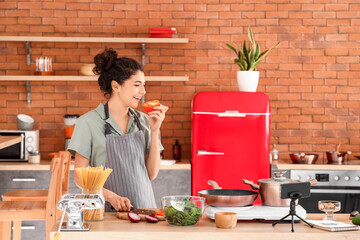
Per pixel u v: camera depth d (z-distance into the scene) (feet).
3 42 18.89
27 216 12.46
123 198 9.11
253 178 16.92
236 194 9.05
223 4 19.10
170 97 19.19
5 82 18.97
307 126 19.29
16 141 15.62
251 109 16.92
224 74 19.15
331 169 17.17
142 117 10.82
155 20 19.08
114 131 10.16
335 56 19.22
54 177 12.53
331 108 19.29
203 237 7.75
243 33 19.15
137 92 9.88
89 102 19.13
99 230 7.84
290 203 8.22
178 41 18.19
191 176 17.12
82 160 10.03
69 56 19.02
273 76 19.21
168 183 17.12
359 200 17.15
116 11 19.02
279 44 19.08
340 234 7.83
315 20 19.19
